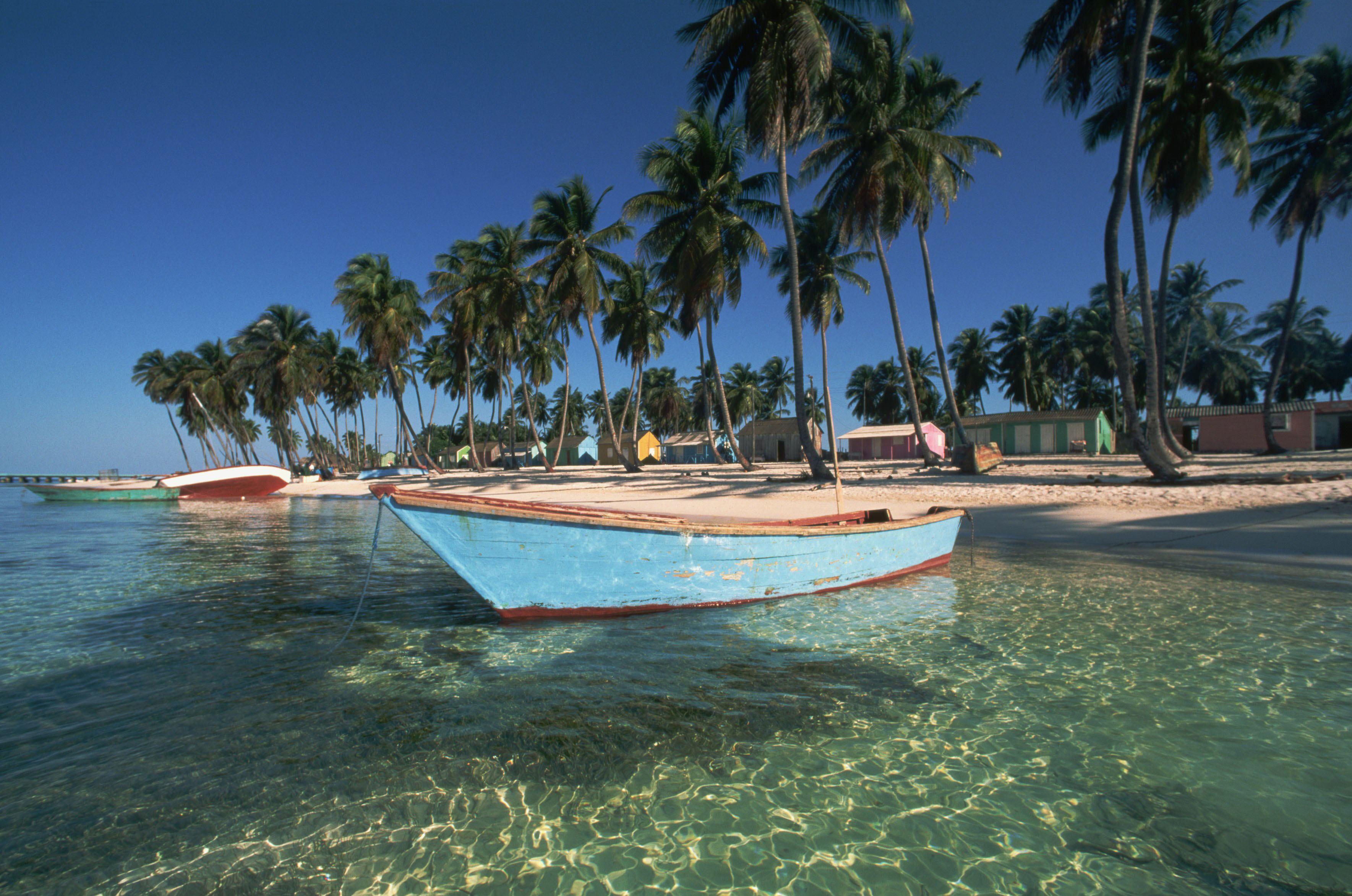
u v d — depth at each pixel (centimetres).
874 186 2081
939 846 305
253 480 3578
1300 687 492
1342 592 806
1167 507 1445
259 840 313
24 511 2917
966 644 614
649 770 378
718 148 2389
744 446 5291
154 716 460
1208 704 463
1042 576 945
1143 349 4797
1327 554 1017
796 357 2141
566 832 319
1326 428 3247
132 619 746
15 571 1092
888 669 544
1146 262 1817
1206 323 4597
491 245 3612
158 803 347
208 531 1820
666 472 3331
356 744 412
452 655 589
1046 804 339
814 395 1048
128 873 289
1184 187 1956
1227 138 1795
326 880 283
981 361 5438
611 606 698
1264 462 2348
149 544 1502
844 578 852
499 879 283
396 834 317
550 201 3089
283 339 4962
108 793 357
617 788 359
